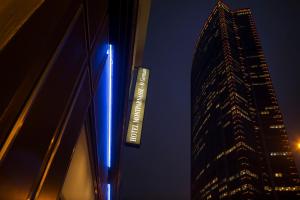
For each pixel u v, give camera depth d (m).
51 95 3.22
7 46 2.08
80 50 4.43
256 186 147.00
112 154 11.66
